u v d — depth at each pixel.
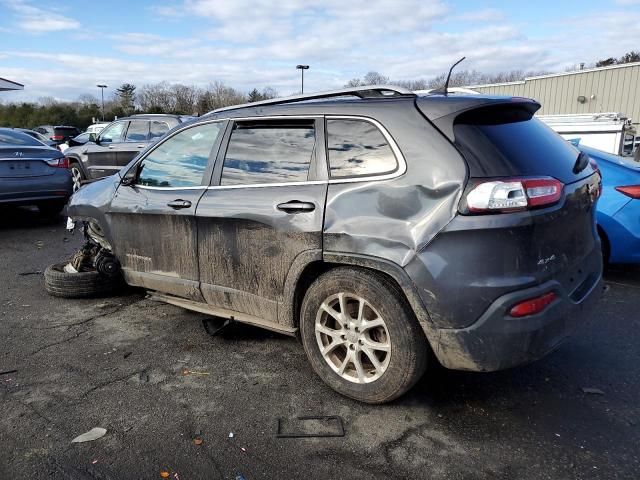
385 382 2.90
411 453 2.62
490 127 2.84
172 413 2.98
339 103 3.15
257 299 3.45
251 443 2.71
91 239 5.05
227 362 3.63
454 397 3.14
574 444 2.68
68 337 4.05
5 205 8.02
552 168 2.86
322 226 2.99
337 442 2.71
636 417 2.92
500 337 2.58
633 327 4.18
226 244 3.53
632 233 5.04
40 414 2.97
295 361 3.64
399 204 2.75
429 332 2.70
